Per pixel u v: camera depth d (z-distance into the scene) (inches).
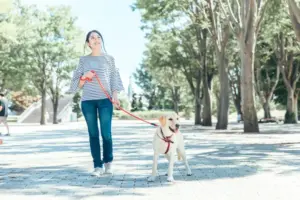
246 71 884.0
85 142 654.5
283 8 945.5
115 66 294.0
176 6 936.9
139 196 213.2
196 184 248.8
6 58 1688.0
